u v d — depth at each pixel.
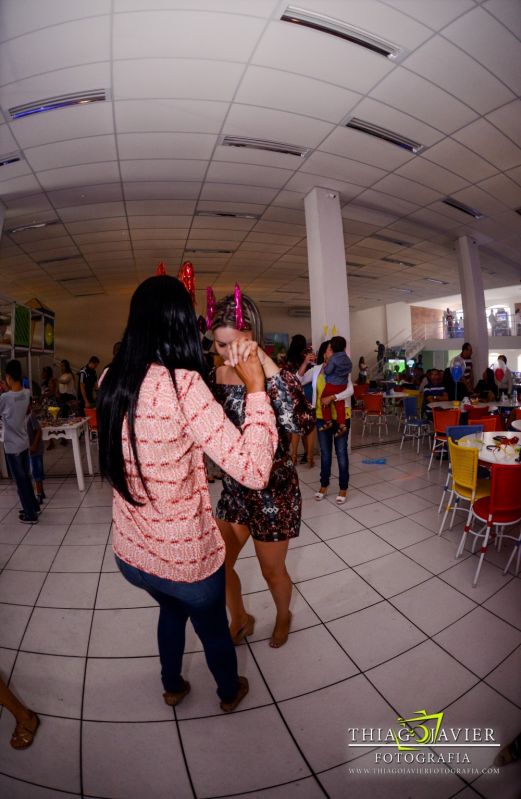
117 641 1.81
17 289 9.51
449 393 5.96
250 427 0.85
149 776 1.21
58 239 6.34
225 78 3.00
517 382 10.38
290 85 3.11
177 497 0.92
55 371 11.27
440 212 5.86
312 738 1.33
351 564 2.44
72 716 1.42
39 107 3.22
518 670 1.59
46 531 3.07
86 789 1.18
